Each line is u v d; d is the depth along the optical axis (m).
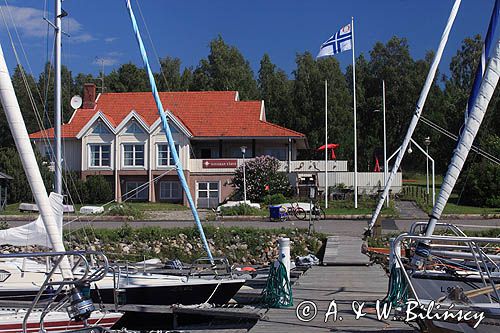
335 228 33.75
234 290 16.50
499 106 57.22
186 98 58.91
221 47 94.50
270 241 30.00
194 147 54.44
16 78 69.81
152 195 50.66
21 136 11.16
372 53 95.19
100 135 51.44
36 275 14.91
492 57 10.97
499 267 11.34
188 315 14.88
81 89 90.25
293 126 82.69
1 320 11.97
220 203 48.59
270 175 47.84
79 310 10.59
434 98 88.00
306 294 15.06
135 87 91.38
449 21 17.58
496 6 11.80
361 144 85.50
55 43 18.64
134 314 14.79
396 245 10.33
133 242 29.31
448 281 11.12
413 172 84.31
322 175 49.62
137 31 19.78
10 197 45.12
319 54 36.72
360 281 17.61
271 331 10.95
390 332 10.74
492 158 21.66
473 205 45.09
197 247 29.52
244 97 91.50
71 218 33.34
